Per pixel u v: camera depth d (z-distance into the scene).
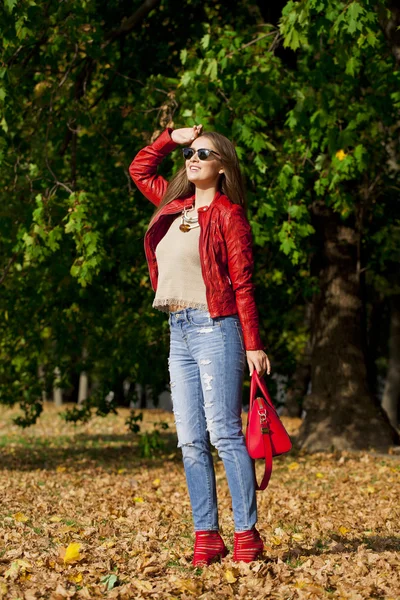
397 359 20.55
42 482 9.23
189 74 9.72
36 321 13.01
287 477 9.76
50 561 4.48
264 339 14.22
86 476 10.22
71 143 11.66
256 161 9.60
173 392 4.31
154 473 10.66
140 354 12.69
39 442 15.86
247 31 10.55
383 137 11.33
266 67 9.79
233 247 4.12
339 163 9.41
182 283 4.18
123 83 12.09
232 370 4.14
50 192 10.19
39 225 9.43
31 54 10.37
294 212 9.98
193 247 4.19
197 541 4.36
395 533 5.73
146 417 22.48
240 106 9.64
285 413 22.80
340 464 10.84
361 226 12.48
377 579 4.07
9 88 9.30
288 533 5.68
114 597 3.80
